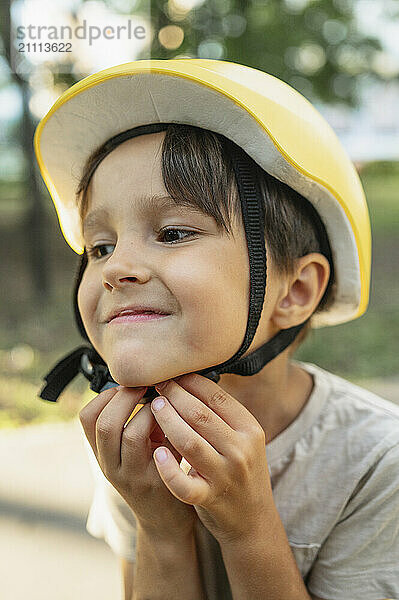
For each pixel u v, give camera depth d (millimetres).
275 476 642
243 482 549
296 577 596
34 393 1919
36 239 3117
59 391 642
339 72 3131
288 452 645
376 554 625
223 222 549
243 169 563
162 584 617
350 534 631
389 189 7070
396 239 4520
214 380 563
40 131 616
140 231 547
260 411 643
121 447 565
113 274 532
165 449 512
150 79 553
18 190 5590
